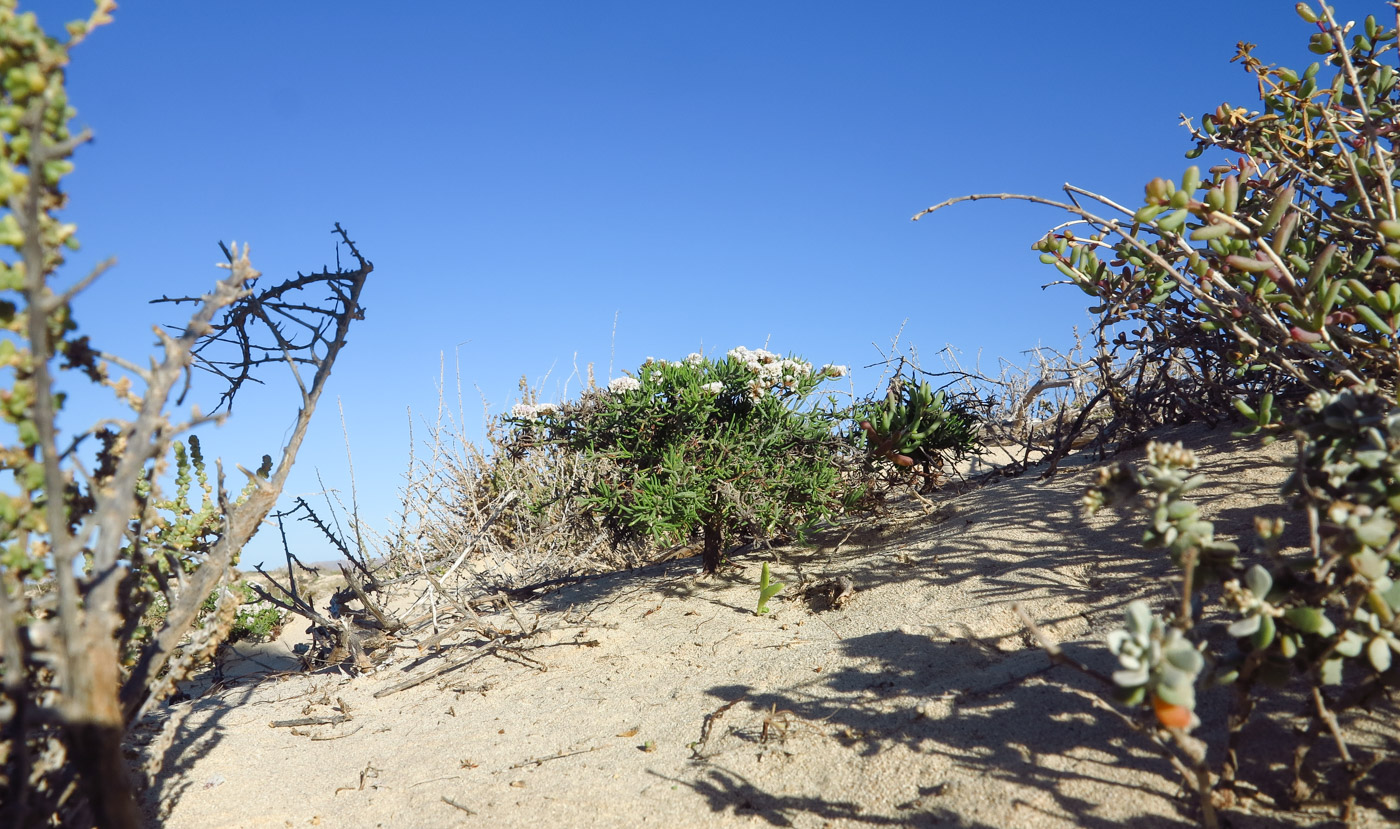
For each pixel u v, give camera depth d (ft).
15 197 5.53
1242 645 6.36
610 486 15.58
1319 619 5.79
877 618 12.33
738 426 15.92
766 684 11.03
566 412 16.31
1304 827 6.19
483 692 13.43
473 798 9.41
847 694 10.09
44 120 5.75
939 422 16.26
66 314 6.24
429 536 23.48
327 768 11.09
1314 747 6.96
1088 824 6.72
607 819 8.45
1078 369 17.28
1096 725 8.04
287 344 8.97
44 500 6.45
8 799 6.05
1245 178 9.57
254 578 23.48
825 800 8.02
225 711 14.39
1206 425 14.30
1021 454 20.65
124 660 7.90
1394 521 6.12
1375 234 9.57
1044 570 11.69
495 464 23.40
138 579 7.80
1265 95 11.72
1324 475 6.61
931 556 13.76
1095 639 9.64
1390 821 6.07
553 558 21.90
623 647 14.15
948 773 7.88
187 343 6.73
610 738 10.48
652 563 21.71
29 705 6.00
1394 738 6.86
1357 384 8.29
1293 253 9.87
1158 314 11.67
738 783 8.66
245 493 9.36
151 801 10.27
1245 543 9.95
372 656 16.89
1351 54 11.18
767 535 16.97
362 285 9.34
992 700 8.96
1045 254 10.93
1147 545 6.55
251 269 7.23
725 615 14.56
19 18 5.58
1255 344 9.45
